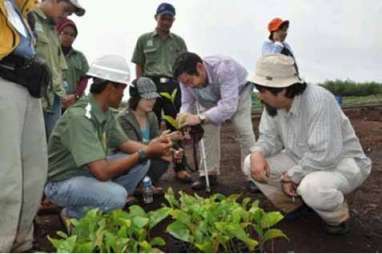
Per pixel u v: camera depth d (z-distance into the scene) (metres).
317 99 2.20
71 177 2.39
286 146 2.44
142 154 2.35
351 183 2.31
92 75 2.27
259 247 1.73
